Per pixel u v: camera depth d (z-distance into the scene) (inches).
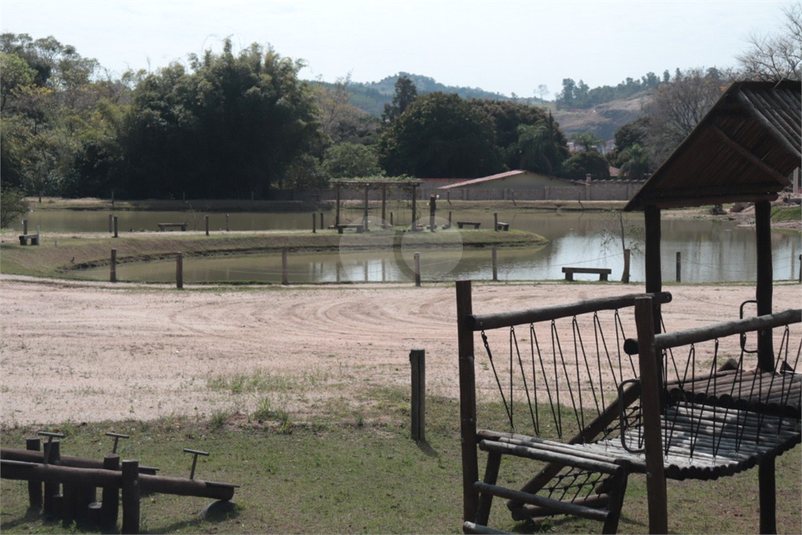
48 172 2736.2
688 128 3361.2
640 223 1995.6
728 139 262.5
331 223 1916.8
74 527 265.4
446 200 2945.4
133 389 464.8
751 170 300.8
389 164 3654.0
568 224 2177.7
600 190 3105.3
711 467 210.7
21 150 2292.1
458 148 3577.8
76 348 596.7
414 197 1700.3
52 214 2137.1
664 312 763.4
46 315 733.3
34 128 3016.7
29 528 266.5
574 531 282.4
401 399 446.0
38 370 516.4
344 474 330.3
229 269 1194.6
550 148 3949.3
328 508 292.7
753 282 988.6
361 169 3043.8
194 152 2691.9
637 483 335.3
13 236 1284.4
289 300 856.9
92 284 932.6
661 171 281.0
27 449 288.8
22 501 294.7
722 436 243.0
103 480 265.0
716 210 2551.7
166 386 475.2
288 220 2071.9
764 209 315.9
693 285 954.1
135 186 2674.7
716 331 220.5
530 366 536.7
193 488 278.5
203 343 629.6
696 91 3319.4
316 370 530.0
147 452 350.0
